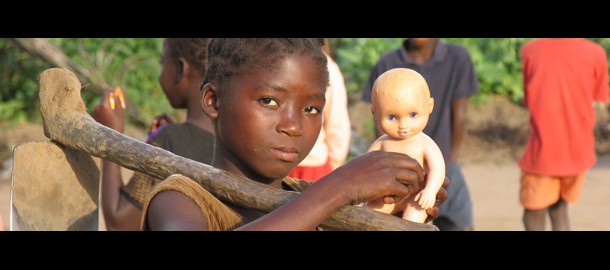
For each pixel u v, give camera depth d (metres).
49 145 2.16
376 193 1.67
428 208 2.12
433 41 5.57
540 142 5.86
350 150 9.17
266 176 1.92
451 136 5.59
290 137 1.89
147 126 9.76
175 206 1.76
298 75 1.88
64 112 2.17
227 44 1.94
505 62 10.16
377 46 10.21
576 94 5.78
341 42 10.36
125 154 2.00
